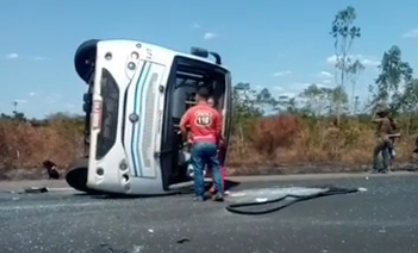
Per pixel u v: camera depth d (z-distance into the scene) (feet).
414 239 18.30
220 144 28.45
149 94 27.94
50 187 37.86
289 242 17.85
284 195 26.43
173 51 29.35
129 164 27.43
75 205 24.80
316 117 66.18
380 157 53.06
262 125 60.03
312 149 59.57
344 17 89.10
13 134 49.62
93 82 28.02
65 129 51.65
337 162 58.54
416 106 71.87
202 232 18.76
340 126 64.39
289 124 60.95
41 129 51.24
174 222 20.20
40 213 22.43
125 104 27.45
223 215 21.56
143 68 27.91
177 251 16.89
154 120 27.99
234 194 28.25
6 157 48.55
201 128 26.32
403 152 62.59
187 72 31.96
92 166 27.27
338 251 17.13
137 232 18.72
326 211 22.24
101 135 27.32
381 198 25.50
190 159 29.76
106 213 22.11
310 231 19.03
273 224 19.95
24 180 43.19
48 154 49.93
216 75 32.71
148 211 22.48
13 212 22.75
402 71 79.30
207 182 28.53
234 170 50.75
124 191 27.55
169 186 28.78
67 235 18.35
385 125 53.06
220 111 32.73
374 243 17.87
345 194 27.17
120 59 27.66
